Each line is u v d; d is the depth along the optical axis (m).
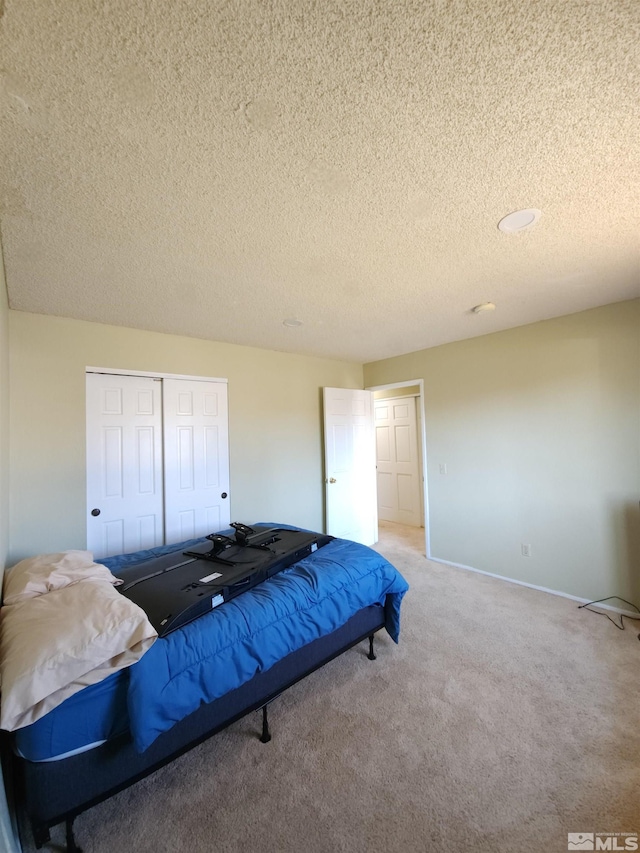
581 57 0.89
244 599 1.75
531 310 2.82
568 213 1.55
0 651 1.16
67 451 2.68
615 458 2.75
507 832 1.23
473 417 3.59
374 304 2.58
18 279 2.02
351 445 4.46
